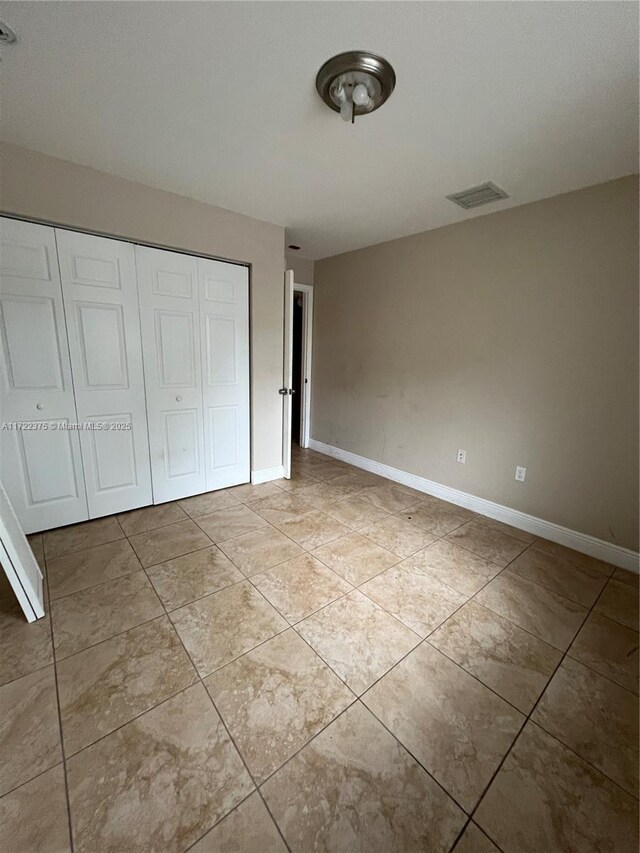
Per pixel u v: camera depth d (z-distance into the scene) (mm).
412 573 2078
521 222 2439
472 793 1059
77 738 1162
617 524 2207
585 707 1321
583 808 1030
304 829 970
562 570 2150
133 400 2564
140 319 2496
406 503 3037
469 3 1053
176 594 1834
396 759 1137
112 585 1887
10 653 1466
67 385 2285
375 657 1499
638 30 1109
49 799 1010
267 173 2113
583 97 1418
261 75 1362
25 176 1938
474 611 1786
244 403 3158
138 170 2117
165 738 1171
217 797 1026
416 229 2992
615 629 1694
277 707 1281
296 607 1771
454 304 2885
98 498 2541
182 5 1085
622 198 2021
